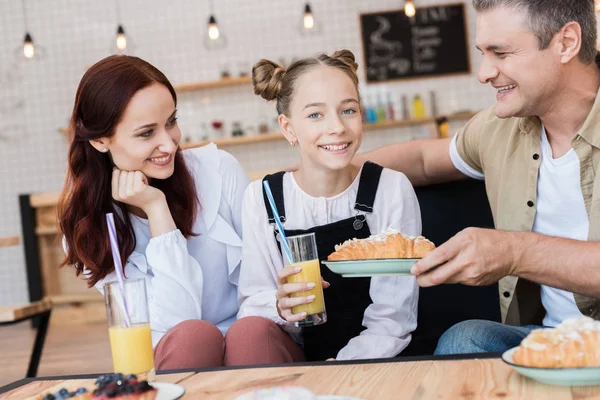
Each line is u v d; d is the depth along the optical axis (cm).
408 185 210
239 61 746
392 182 207
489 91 719
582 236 182
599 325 114
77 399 111
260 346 180
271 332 184
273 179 211
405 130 727
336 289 202
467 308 230
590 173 177
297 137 204
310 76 196
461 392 112
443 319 231
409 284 199
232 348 182
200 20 747
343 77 196
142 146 202
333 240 204
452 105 726
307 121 196
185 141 748
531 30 166
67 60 761
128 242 212
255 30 742
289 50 741
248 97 746
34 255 648
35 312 296
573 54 169
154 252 202
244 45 745
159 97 201
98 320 651
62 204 212
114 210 212
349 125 196
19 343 558
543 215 187
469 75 721
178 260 203
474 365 126
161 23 751
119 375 114
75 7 758
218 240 218
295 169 225
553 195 184
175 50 752
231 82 728
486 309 229
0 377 432
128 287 134
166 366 180
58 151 766
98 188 210
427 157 225
